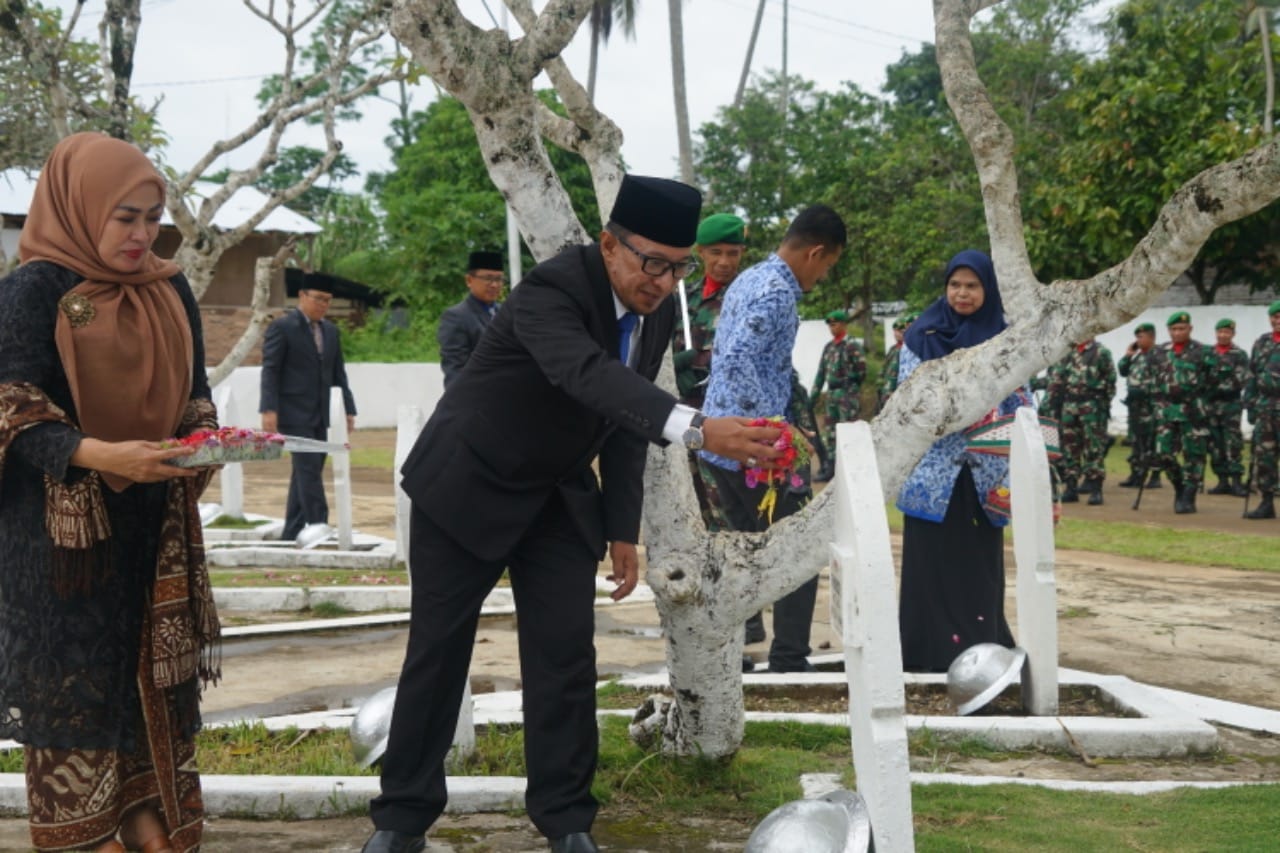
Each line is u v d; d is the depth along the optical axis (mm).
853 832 3070
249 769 4320
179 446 2982
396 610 8227
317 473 10664
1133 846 3650
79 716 3146
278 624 7582
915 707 5398
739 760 4418
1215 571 9930
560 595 3541
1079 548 11227
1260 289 22547
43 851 3188
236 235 8500
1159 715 5078
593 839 3756
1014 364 3902
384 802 3545
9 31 7555
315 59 27531
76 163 3113
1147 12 19750
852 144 29766
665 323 3658
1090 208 19953
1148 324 15586
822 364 17750
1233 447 15867
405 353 31438
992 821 3885
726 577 4047
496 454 3439
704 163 31562
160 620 3215
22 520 3141
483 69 3816
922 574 5832
